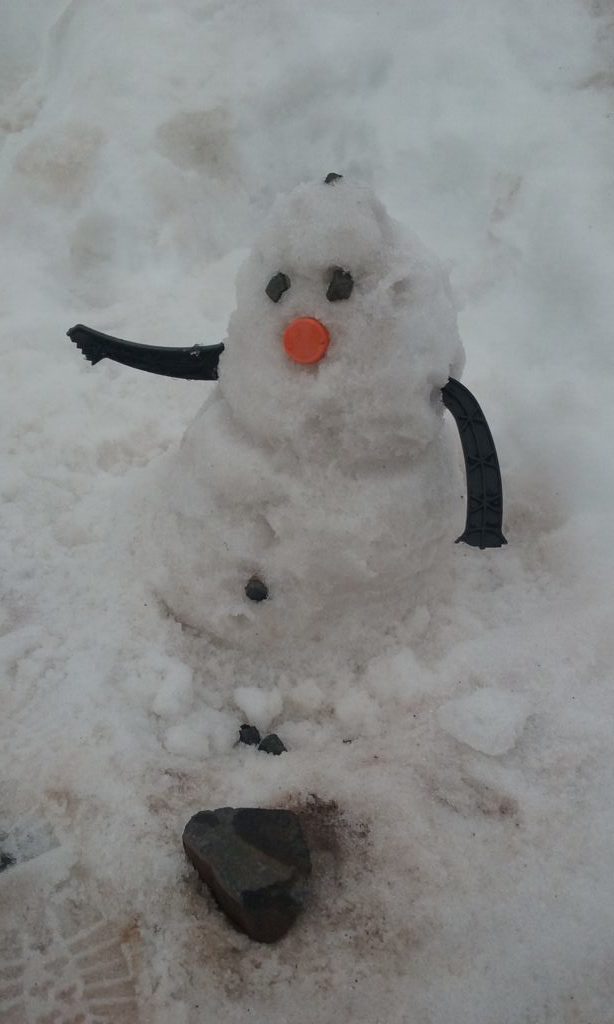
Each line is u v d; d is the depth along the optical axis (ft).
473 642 3.14
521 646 3.14
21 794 2.86
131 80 4.43
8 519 3.39
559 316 3.84
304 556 2.88
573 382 3.69
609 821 2.84
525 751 2.96
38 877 2.73
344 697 3.06
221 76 4.47
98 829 2.80
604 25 4.36
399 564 2.94
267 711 3.03
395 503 2.84
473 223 4.14
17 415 3.63
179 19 4.59
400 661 3.07
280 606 2.99
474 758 2.94
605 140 4.11
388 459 2.84
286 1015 2.58
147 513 3.32
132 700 3.02
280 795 2.87
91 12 4.68
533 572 3.35
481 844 2.80
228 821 2.69
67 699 3.01
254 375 2.76
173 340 3.94
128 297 4.10
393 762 2.94
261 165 4.40
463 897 2.72
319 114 4.41
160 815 2.83
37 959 2.64
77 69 4.56
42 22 4.89
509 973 2.63
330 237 2.60
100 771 2.88
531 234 3.99
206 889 2.73
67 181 4.28
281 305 2.69
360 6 4.51
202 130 4.39
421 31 4.44
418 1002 2.60
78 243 4.22
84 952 2.65
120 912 2.70
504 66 4.31
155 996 2.60
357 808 2.85
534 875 2.75
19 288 4.09
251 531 2.93
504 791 2.88
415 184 4.26
